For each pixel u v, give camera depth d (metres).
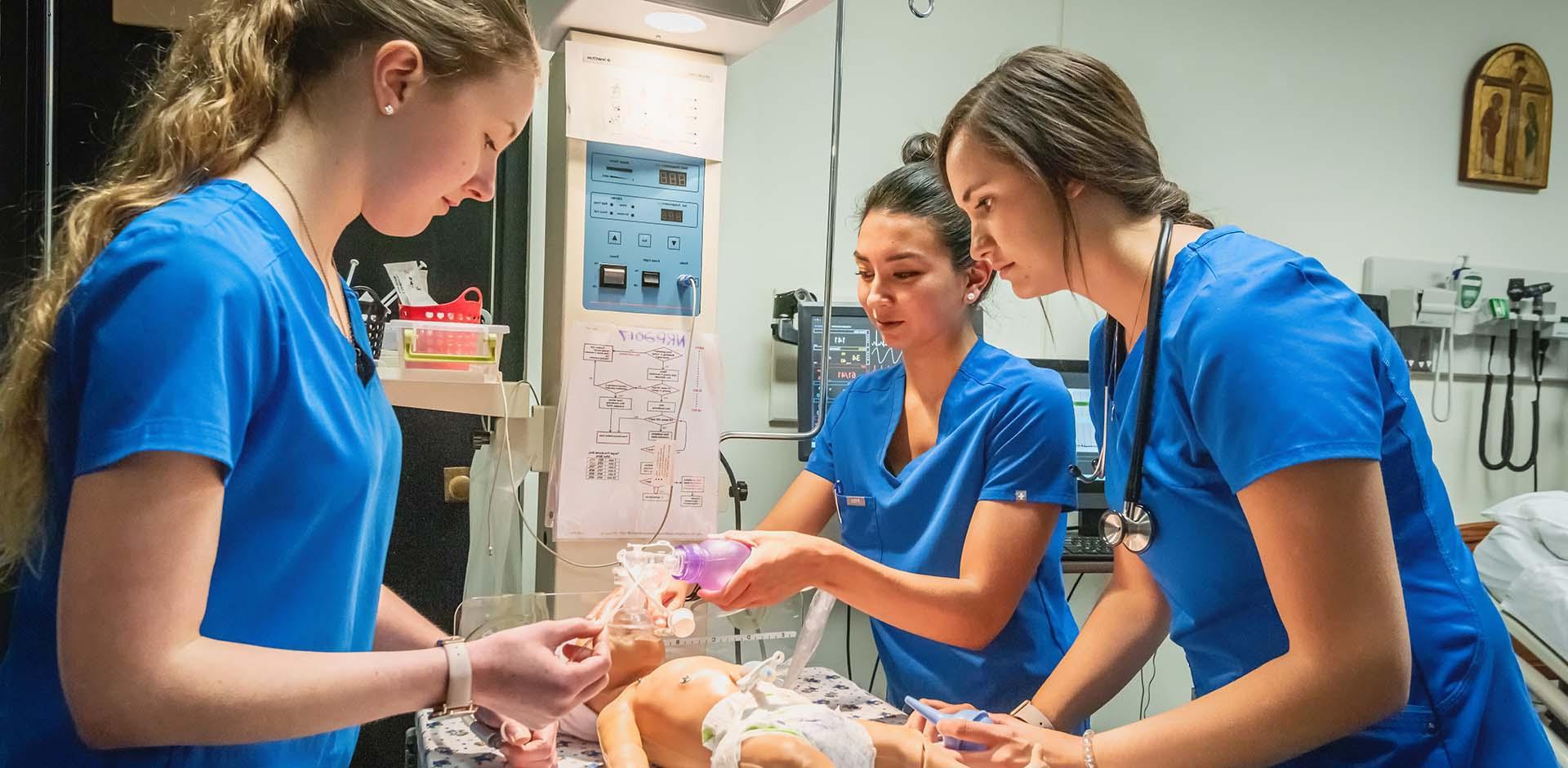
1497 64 2.96
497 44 0.84
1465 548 1.01
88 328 0.69
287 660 0.71
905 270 1.49
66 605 0.65
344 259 1.91
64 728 0.74
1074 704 1.24
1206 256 0.98
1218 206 2.70
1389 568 0.85
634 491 1.63
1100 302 1.11
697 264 1.70
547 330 1.75
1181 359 0.96
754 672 1.11
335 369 0.82
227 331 0.71
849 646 2.32
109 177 0.85
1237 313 0.90
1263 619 0.99
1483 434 2.92
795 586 1.35
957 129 1.12
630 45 1.63
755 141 2.29
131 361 0.67
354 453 0.82
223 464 0.68
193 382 0.67
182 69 0.85
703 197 1.70
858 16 2.36
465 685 0.79
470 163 0.88
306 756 0.88
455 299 1.97
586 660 0.85
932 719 1.12
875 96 2.38
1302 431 0.84
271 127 0.82
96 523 0.65
